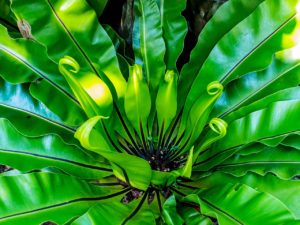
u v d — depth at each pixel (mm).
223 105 897
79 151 855
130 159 726
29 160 813
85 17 829
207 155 879
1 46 822
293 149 811
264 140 789
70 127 865
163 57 901
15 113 845
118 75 873
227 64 877
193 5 1044
